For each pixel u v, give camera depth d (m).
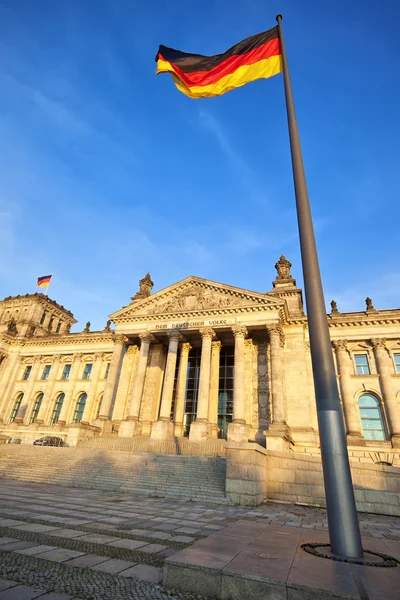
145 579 8.54
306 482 28.27
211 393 52.56
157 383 57.41
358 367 51.88
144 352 54.06
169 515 18.39
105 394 53.47
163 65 23.28
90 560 9.84
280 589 6.75
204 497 25.67
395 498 25.23
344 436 10.36
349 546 8.94
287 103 15.75
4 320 87.88
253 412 49.62
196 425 45.09
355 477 26.58
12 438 65.44
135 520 16.30
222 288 53.81
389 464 42.88
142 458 35.12
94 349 71.44
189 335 55.00
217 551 8.84
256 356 53.22
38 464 35.53
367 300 55.00
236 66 21.31
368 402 49.53
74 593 7.53
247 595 7.01
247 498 25.06
